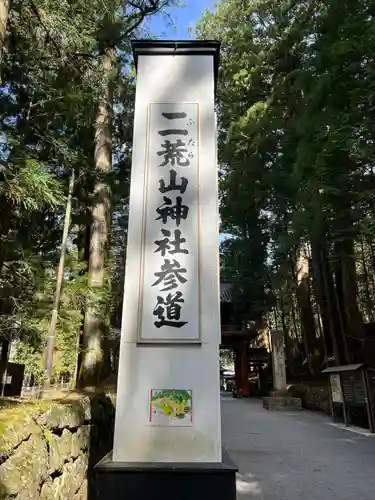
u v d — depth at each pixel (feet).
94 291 16.25
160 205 10.62
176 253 10.20
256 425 28.22
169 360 9.34
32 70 13.70
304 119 27.09
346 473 14.92
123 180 24.29
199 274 10.03
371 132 20.34
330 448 19.67
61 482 8.91
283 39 39.29
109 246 20.68
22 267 12.02
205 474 8.30
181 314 9.70
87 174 18.22
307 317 50.26
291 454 18.40
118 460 8.71
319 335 55.36
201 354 9.39
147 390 9.14
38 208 11.34
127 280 9.96
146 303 9.78
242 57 45.01
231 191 49.39
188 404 9.07
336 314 40.57
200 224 10.46
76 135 18.49
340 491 12.72
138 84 11.73
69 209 13.64
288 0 39.58
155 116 11.44
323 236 31.07
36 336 12.68
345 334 38.58
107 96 20.36
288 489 12.98
